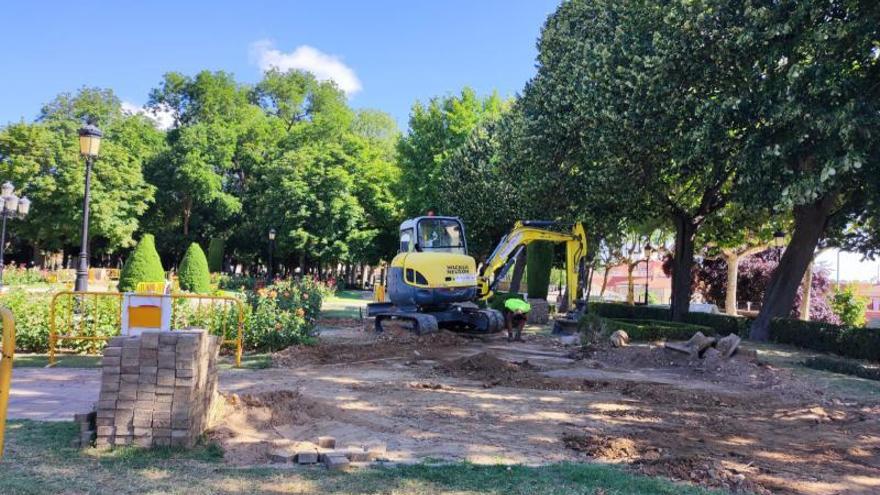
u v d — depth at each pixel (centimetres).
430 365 1153
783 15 1289
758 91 1341
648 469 538
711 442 655
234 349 1192
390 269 1767
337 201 4222
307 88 6059
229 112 5484
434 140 3662
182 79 5675
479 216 2986
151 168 4969
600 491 466
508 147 2416
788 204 1252
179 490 440
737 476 527
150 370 538
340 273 5666
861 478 552
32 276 3384
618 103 1602
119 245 4706
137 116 5506
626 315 2489
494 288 1853
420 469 507
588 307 2459
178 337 542
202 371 575
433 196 3578
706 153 1445
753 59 1395
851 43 1198
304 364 1105
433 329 1602
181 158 4762
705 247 2934
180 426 537
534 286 2531
